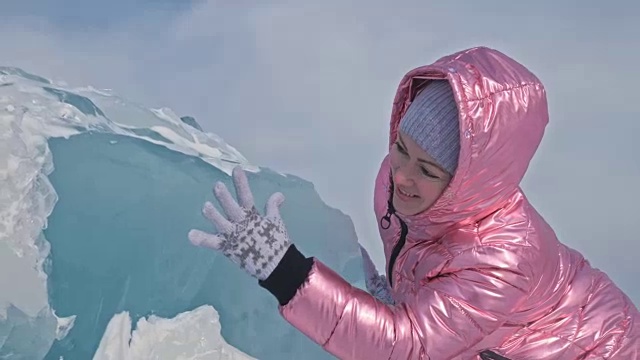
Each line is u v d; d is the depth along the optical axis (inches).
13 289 78.5
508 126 65.2
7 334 78.4
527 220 69.3
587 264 78.5
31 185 81.2
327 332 65.5
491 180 66.4
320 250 98.6
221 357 87.3
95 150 87.5
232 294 90.5
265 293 92.6
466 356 67.6
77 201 84.9
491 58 67.9
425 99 67.5
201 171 93.1
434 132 66.2
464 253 66.9
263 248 65.2
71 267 83.5
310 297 65.0
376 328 64.9
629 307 77.3
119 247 85.9
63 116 87.6
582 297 73.8
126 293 85.1
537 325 71.7
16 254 79.3
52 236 82.9
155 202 88.9
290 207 98.1
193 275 88.6
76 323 83.1
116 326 83.6
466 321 65.2
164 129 99.4
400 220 75.0
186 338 85.7
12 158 80.0
